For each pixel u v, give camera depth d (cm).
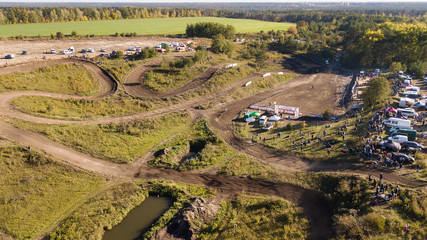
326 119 6100
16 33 12938
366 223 2936
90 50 9725
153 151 4838
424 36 10556
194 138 5356
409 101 6406
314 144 4881
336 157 4388
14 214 3181
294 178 4016
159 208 3538
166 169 4309
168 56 9669
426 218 2934
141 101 6719
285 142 5072
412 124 5416
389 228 2862
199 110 6738
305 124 5797
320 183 3841
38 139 4469
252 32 17325
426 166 3894
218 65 9450
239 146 5041
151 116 6116
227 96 7612
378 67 11269
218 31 14500
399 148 4369
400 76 8975
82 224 3123
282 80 9519
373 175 3812
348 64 11731
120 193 3688
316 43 14350
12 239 2894
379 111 6103
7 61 7606
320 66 11788
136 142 5041
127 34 13200
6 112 5069
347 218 3048
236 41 14200
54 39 11219
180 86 7831
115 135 5134
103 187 3791
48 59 8075
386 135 5000
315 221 3222
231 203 3578
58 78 6912
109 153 4566
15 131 4541
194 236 3008
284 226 3114
